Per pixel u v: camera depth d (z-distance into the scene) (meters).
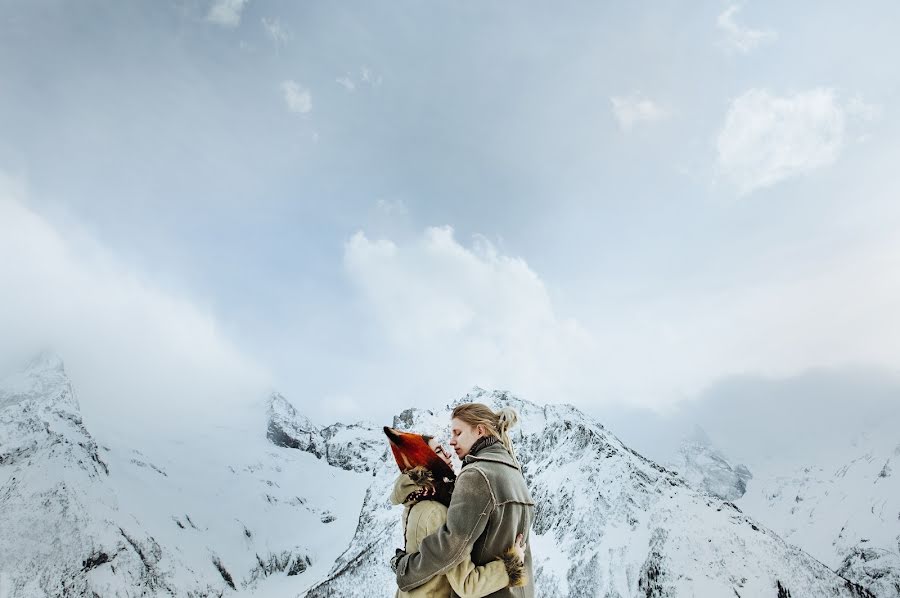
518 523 2.87
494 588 2.62
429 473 3.09
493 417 3.23
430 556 2.61
